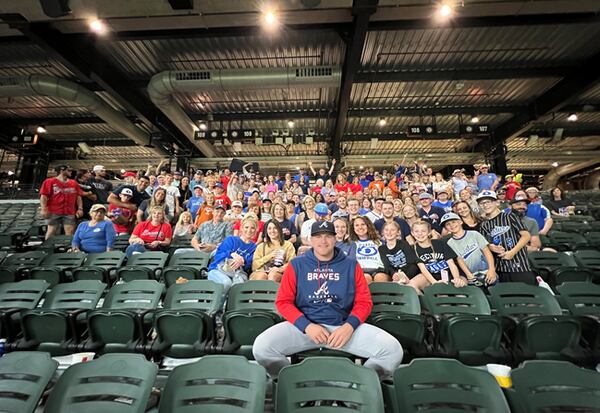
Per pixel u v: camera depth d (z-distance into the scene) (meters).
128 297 2.58
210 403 1.33
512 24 5.84
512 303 2.43
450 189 6.48
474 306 2.41
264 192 8.25
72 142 12.84
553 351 1.91
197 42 6.86
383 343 1.78
